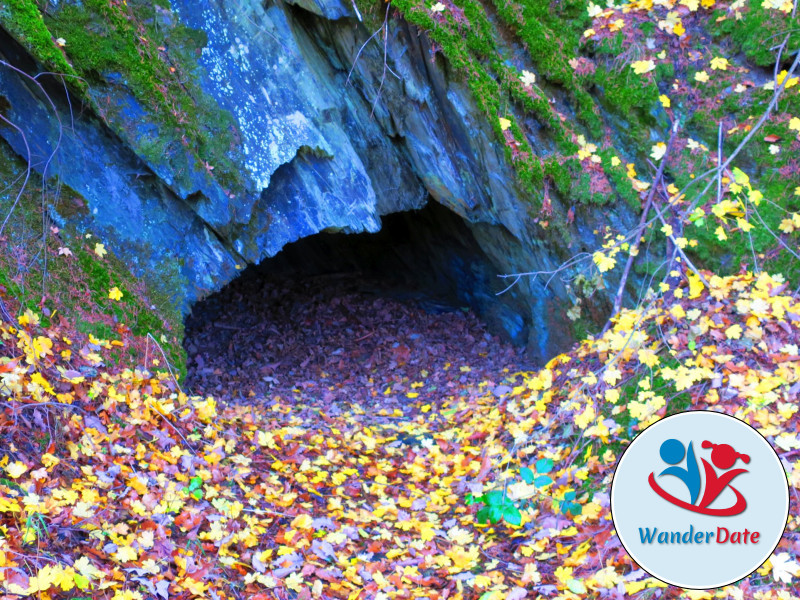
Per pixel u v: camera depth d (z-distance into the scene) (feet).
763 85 13.67
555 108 15.02
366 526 10.41
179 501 9.43
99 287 12.32
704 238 13.41
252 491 10.66
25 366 10.11
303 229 14.70
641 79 14.64
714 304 11.74
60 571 7.13
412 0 13.55
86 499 8.59
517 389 14.15
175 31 12.84
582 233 15.17
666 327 11.91
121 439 10.43
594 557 8.83
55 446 9.32
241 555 9.01
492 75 14.49
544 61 14.69
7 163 11.90
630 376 11.47
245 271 23.07
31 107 11.91
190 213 13.55
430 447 13.09
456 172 15.70
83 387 10.75
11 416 9.08
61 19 11.65
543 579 8.83
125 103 12.28
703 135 14.46
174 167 12.79
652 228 14.26
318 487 11.46
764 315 11.12
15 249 11.48
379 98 14.92
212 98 13.15
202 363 17.78
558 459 11.20
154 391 12.03
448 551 9.62
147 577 7.96
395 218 20.63
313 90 14.42
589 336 14.15
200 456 11.09
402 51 14.19
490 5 14.66
